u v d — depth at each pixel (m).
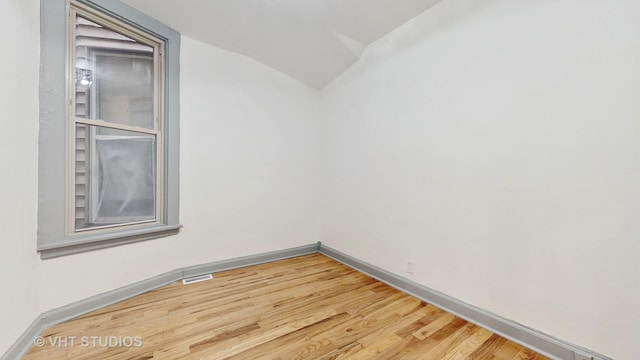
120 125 1.96
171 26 2.16
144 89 2.11
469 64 1.67
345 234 2.74
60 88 1.62
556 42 1.32
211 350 1.39
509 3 1.48
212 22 2.14
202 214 2.38
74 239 1.68
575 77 1.26
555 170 1.33
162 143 2.19
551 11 1.33
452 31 1.76
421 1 1.85
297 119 2.94
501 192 1.53
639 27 1.10
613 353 1.18
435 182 1.88
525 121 1.43
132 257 1.98
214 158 2.43
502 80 1.51
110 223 1.95
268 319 1.69
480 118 1.62
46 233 1.57
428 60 1.92
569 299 1.30
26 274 1.42
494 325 1.56
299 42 2.39
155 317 1.69
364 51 2.45
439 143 1.85
